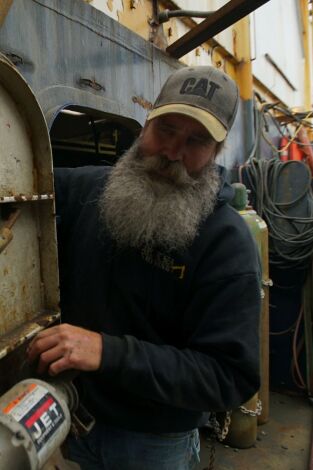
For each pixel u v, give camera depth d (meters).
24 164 0.70
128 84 1.48
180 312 0.90
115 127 1.71
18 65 0.96
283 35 4.05
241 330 0.80
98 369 0.71
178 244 0.85
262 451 2.09
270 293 2.61
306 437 2.21
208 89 0.86
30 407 0.56
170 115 0.85
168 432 0.94
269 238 2.45
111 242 0.92
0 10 0.80
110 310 0.90
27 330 0.70
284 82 4.25
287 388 2.68
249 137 2.80
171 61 1.84
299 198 2.38
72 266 0.96
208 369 0.78
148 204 0.85
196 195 0.88
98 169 1.09
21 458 0.51
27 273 0.73
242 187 2.06
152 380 0.73
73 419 0.76
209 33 1.68
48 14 1.06
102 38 1.31
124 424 0.91
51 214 0.75
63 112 1.62
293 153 3.18
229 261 0.84
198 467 1.95
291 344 2.62
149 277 0.88
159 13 1.78
